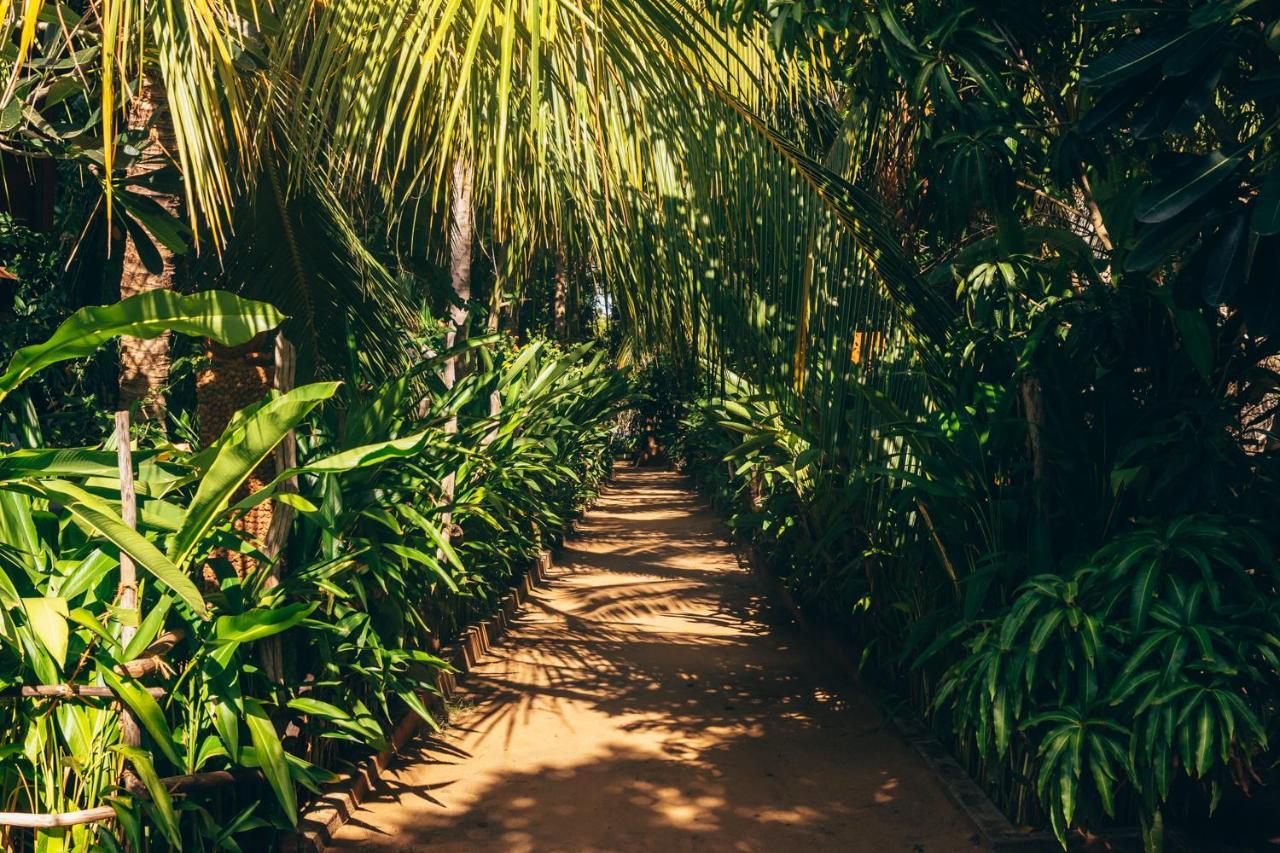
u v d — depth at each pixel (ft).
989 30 11.15
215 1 7.84
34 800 7.41
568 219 10.80
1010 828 10.93
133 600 7.40
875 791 12.39
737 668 18.07
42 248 15.48
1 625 7.15
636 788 12.52
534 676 17.53
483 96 9.02
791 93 12.53
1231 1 7.80
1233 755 9.93
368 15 8.27
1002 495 12.05
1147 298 10.80
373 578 12.56
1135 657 9.23
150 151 11.80
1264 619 9.44
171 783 7.92
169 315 6.48
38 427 9.90
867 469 12.32
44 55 9.07
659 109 9.95
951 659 12.93
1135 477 10.55
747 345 11.98
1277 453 11.21
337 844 10.80
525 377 22.91
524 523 23.88
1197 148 13.83
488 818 11.59
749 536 30.60
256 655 9.85
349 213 15.29
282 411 7.02
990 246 12.18
